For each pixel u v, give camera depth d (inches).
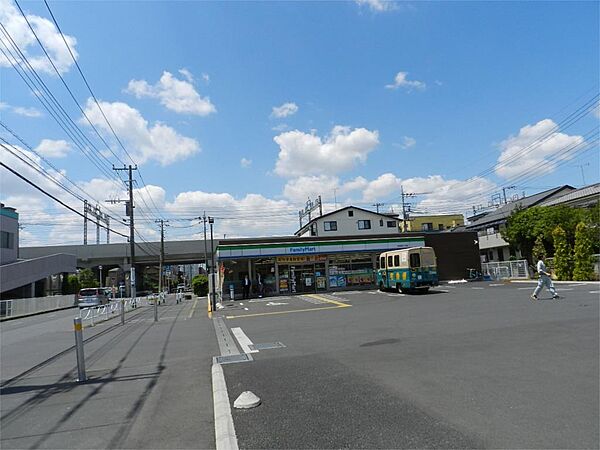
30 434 213.3
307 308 848.9
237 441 182.7
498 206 2556.6
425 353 337.4
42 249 2551.7
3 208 1700.3
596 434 168.7
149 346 495.2
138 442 195.8
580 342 340.2
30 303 1441.9
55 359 445.1
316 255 1343.5
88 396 282.5
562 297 698.2
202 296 2085.4
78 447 193.0
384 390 242.8
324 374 291.9
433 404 213.8
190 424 216.1
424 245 1402.6
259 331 560.4
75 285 2192.4
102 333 676.7
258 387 270.4
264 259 1325.0
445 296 898.7
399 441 172.1
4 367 414.3
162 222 2068.2
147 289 3969.0
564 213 1343.5
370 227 2279.8
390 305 782.5
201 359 390.6
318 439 179.9
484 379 251.8
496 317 519.5
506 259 1934.1
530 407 201.3
